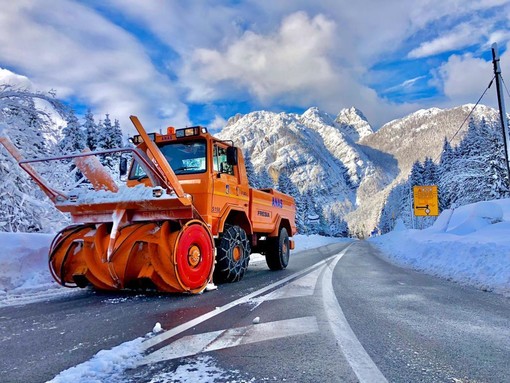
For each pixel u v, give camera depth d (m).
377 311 4.06
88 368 2.31
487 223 13.85
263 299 4.84
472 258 7.51
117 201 5.14
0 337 3.14
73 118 9.62
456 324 3.50
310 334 3.13
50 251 5.58
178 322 3.61
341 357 2.55
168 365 2.39
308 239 31.52
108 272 5.28
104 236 5.45
